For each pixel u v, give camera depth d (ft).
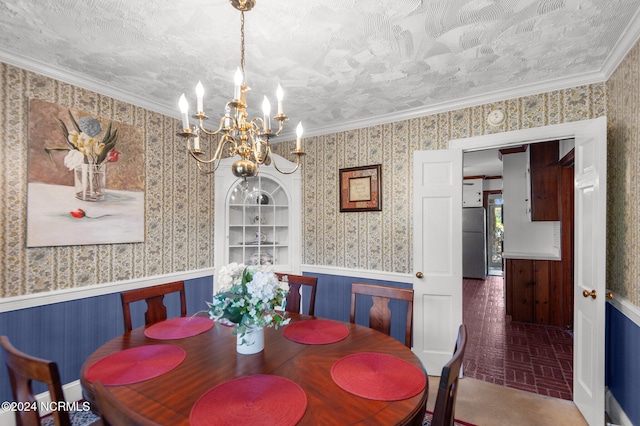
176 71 6.98
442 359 8.64
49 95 6.91
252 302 4.34
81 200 7.45
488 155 16.15
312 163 11.54
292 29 5.43
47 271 6.89
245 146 4.96
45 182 6.85
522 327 12.34
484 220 22.20
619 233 6.36
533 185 12.76
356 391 3.55
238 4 4.58
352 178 10.63
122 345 4.92
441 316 8.67
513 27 5.38
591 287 6.39
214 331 5.57
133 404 3.32
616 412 6.31
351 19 5.16
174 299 9.55
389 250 9.98
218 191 10.68
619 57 6.15
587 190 6.64
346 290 10.77
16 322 6.42
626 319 5.93
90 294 7.58
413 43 5.87
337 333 5.44
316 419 3.05
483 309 14.84
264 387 3.64
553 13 5.00
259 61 6.49
